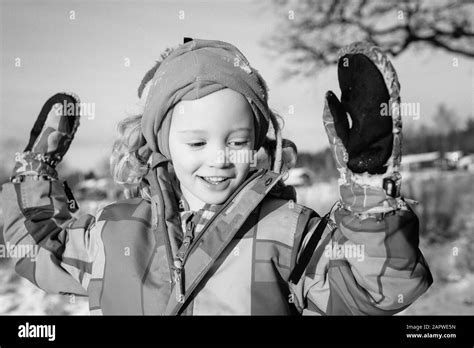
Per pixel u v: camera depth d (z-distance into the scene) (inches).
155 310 51.6
